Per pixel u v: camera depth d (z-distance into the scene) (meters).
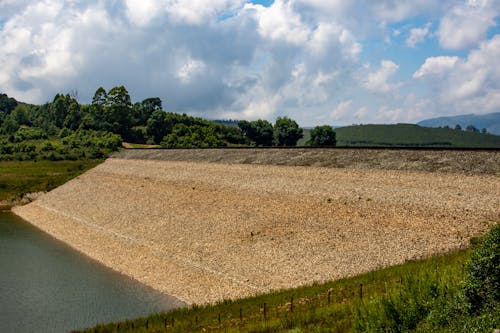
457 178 37.66
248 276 33.38
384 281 24.34
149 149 101.44
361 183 42.75
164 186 64.00
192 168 69.44
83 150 123.50
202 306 28.25
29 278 39.00
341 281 26.95
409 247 30.59
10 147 124.94
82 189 78.69
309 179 48.16
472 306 15.73
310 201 42.38
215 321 24.25
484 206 32.19
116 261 42.69
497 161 38.09
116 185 73.75
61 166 103.62
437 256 27.45
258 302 26.25
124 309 31.52
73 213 65.50
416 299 17.41
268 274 32.81
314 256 33.12
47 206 74.75
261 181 52.41
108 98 175.50
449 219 32.19
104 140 134.50
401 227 33.25
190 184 60.69
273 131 180.75
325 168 50.00
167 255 41.06
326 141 167.75
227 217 44.81
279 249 35.56
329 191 43.12
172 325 25.03
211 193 54.00
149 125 170.50
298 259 33.41
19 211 76.06
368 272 27.72
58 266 42.38
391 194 38.44
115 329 26.02
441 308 16.39
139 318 27.53
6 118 192.25
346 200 40.09
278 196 46.06
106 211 61.16
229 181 56.34
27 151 124.62
